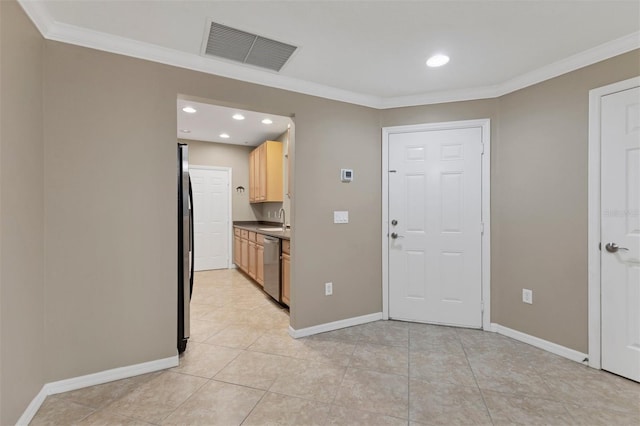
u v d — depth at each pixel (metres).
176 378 2.10
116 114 2.08
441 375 2.13
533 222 2.60
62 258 1.93
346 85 2.85
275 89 2.66
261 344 2.65
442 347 2.57
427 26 1.93
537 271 2.57
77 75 1.97
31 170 1.72
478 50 2.22
